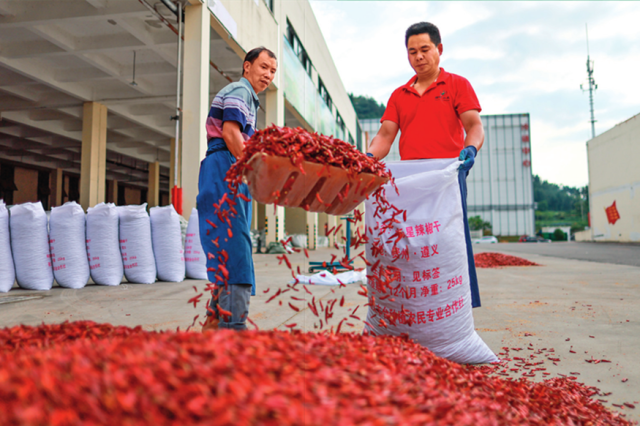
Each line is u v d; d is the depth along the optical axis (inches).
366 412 32.5
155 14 292.0
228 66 463.2
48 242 163.0
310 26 616.7
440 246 71.8
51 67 474.3
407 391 40.3
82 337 53.4
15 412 27.6
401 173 80.8
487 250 696.4
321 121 697.0
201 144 276.1
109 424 28.1
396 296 72.9
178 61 284.7
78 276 164.2
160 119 664.4
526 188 2073.1
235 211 68.2
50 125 641.6
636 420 52.2
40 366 33.8
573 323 106.6
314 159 56.9
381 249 73.2
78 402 29.0
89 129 537.6
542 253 539.8
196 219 201.3
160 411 29.3
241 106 74.7
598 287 182.1
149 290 155.6
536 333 95.7
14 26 365.4
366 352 48.9
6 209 155.3
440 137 88.7
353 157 60.6
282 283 181.5
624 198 889.5
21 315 104.7
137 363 33.0
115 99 537.3
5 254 152.9
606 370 70.1
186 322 97.1
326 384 36.2
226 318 69.2
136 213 177.9
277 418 29.3
